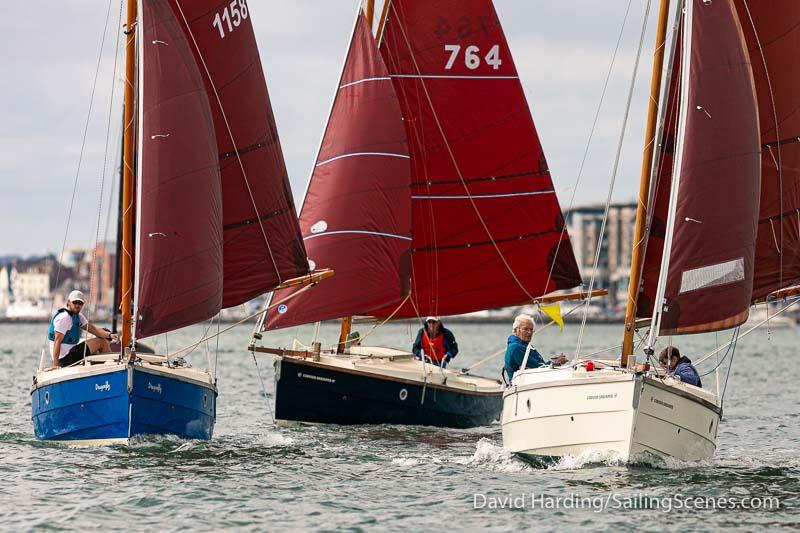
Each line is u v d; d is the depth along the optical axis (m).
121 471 73.31
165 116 80.81
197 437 83.44
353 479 73.50
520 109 116.38
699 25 74.88
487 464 78.94
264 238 95.81
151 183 80.25
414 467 78.00
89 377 78.94
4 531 59.19
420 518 63.09
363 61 104.69
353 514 63.97
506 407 81.31
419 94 114.38
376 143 104.00
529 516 63.50
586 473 73.56
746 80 75.88
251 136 95.44
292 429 96.50
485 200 115.94
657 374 75.25
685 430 74.50
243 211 95.06
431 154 114.69
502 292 116.81
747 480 73.31
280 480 72.69
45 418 82.50
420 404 100.75
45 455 78.00
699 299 74.25
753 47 87.56
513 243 116.75
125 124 81.19
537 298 117.69
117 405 77.94
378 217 103.62
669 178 76.94
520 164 116.56
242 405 126.56
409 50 114.12
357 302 102.81
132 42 81.50
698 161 74.25
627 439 72.12
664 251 74.50
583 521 62.41
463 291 116.00
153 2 80.94
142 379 78.06
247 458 80.50
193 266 81.19
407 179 104.50
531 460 77.38
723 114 74.88
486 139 115.69
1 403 123.38
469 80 115.00
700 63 74.69
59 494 67.06
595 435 73.38
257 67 96.25
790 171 88.31
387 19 114.00
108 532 59.47
